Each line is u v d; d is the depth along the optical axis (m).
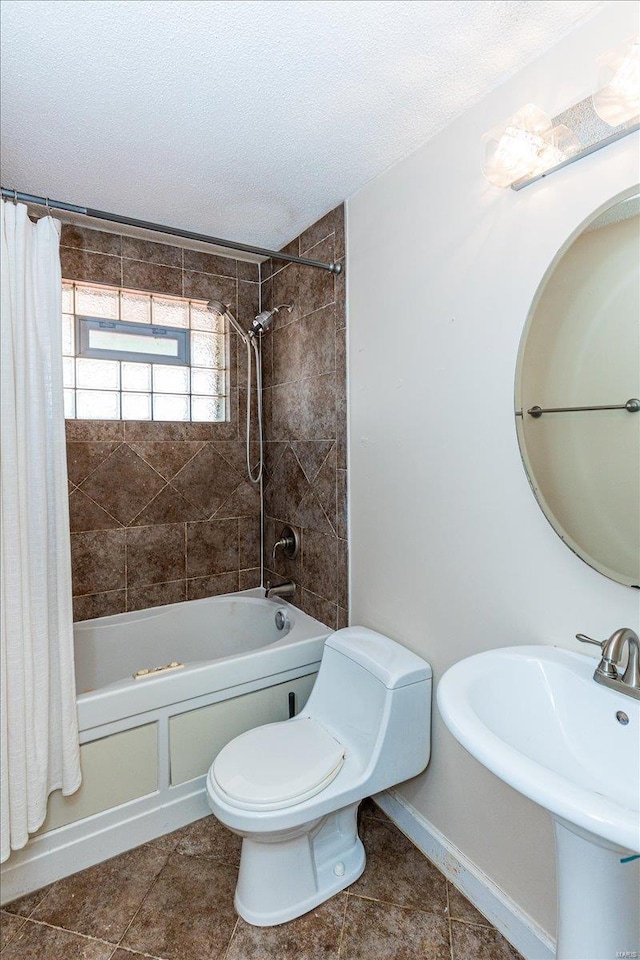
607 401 1.15
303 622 2.34
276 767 1.53
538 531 1.34
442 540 1.65
